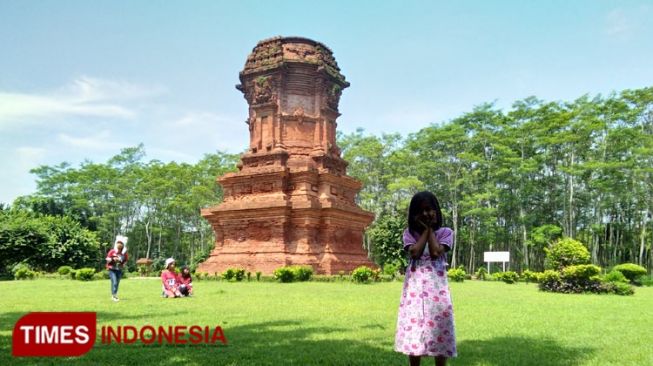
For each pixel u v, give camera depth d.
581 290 25.11
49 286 27.16
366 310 14.94
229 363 7.93
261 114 39.84
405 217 53.16
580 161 57.31
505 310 15.68
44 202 67.62
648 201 52.50
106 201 75.19
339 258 36.75
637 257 59.62
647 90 50.50
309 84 40.44
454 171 63.59
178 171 70.31
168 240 82.06
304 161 38.53
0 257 46.97
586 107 52.91
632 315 14.46
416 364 6.37
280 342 9.66
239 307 15.63
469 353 8.69
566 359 8.22
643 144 50.06
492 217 57.41
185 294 19.67
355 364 7.81
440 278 6.45
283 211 35.66
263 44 41.03
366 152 63.56
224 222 38.28
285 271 30.92
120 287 26.30
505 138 58.09
